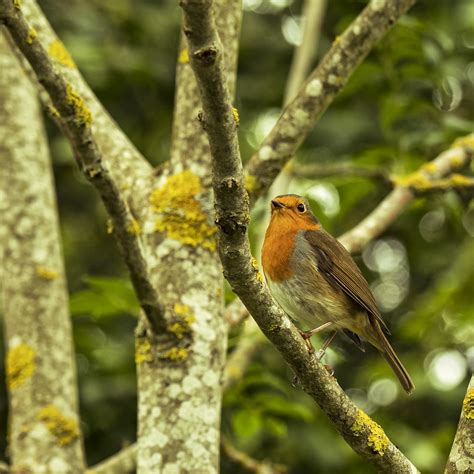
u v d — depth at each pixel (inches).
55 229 423.8
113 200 286.5
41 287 411.8
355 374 586.9
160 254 334.6
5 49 436.1
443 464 509.7
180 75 355.9
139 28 588.4
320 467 514.6
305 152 578.9
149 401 317.1
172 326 319.0
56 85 274.1
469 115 589.0
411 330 550.0
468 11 553.0
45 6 591.2
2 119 429.1
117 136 366.3
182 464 308.7
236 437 519.8
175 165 346.6
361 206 608.4
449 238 600.7
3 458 522.3
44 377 401.7
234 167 229.5
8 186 422.6
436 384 551.8
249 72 600.1
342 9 550.3
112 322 545.3
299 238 377.4
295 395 532.4
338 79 354.6
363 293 379.6
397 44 486.6
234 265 237.9
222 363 326.3
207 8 212.5
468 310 552.7
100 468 384.8
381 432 265.6
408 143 494.3
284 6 620.1
